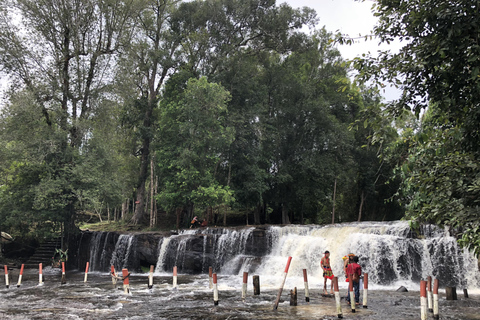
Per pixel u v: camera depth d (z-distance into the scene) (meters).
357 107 43.53
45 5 30.39
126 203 50.28
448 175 6.73
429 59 6.27
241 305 13.49
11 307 14.10
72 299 15.71
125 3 33.78
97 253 31.84
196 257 26.33
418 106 6.75
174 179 35.16
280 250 24.67
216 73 39.59
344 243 21.50
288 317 11.29
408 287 18.20
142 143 44.38
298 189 38.53
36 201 28.33
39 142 29.08
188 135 35.22
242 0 40.38
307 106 37.94
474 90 6.31
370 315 11.31
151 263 28.28
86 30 32.41
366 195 43.16
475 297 14.63
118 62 33.16
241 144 37.47
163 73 41.00
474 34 6.04
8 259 32.97
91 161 31.36
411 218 7.70
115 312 12.85
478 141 6.68
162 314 12.34
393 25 7.09
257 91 39.19
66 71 32.34
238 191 37.22
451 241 18.55
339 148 38.34
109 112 32.94
